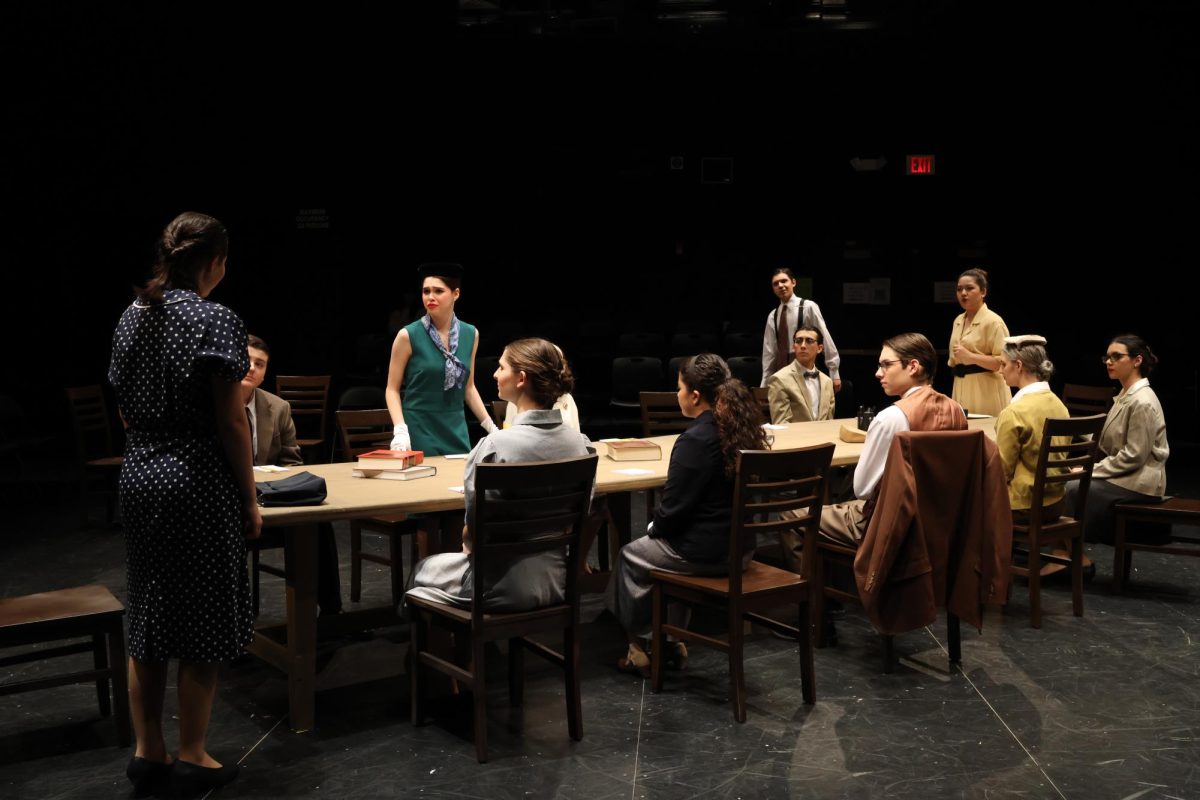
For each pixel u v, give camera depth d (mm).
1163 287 9602
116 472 5773
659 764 2773
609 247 10898
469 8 9656
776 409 5402
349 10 8586
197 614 2449
